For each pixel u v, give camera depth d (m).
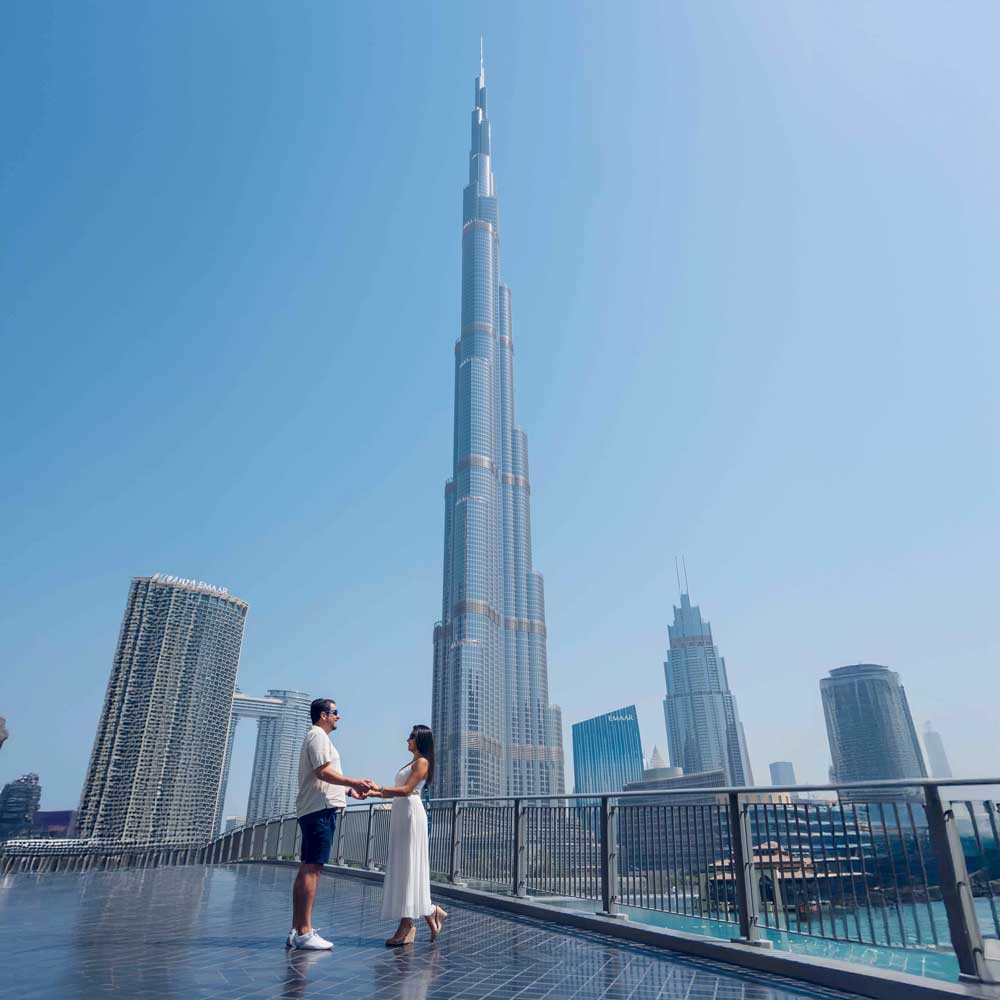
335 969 5.38
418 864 6.78
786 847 5.80
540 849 8.95
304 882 6.34
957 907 4.61
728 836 6.34
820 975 5.08
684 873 6.72
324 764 6.42
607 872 7.68
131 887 12.13
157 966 5.36
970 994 4.25
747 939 5.89
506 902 9.01
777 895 5.79
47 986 4.62
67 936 6.79
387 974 5.23
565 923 7.90
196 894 10.98
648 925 6.93
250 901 10.05
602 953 6.23
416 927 7.67
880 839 5.15
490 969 5.48
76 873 15.62
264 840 20.61
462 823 10.92
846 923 5.22
